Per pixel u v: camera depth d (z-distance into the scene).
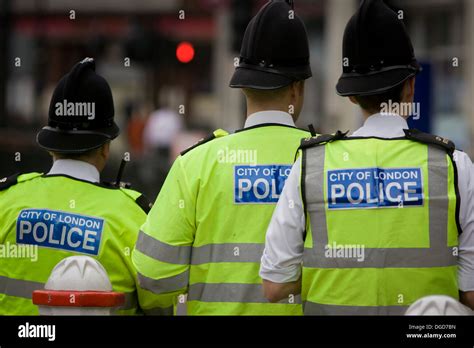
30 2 59.97
